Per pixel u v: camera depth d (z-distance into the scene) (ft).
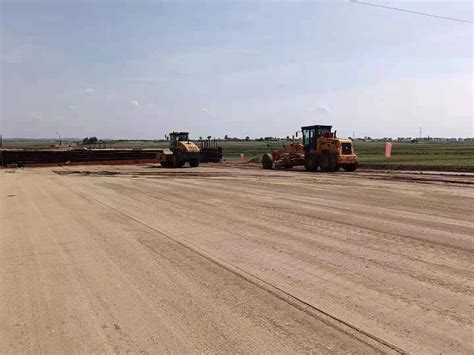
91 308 16.84
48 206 45.60
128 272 21.29
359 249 24.23
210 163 144.36
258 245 25.82
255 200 45.39
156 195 52.65
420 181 63.46
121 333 14.55
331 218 33.78
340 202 42.39
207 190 56.59
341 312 15.69
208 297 17.60
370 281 18.90
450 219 32.37
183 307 16.63
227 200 46.06
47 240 29.07
